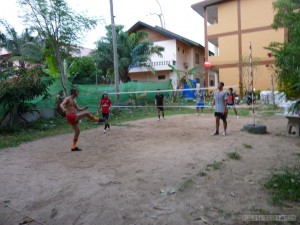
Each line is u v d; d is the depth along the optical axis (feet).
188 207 11.19
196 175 14.96
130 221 10.28
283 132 26.84
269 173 14.82
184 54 100.27
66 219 10.69
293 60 17.07
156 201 11.87
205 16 84.23
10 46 70.79
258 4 75.15
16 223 10.58
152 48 78.28
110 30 75.41
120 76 79.36
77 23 41.96
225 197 12.00
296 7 37.42
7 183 15.05
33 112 41.65
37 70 42.04
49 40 42.32
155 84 69.56
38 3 38.83
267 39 74.08
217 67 81.66
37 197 12.95
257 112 47.65
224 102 26.45
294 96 14.52
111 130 33.06
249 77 73.36
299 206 10.85
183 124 36.22
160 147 22.26
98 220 10.48
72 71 70.90
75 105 22.67
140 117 47.73
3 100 34.06
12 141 27.71
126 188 13.50
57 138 29.25
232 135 26.45
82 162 18.66
